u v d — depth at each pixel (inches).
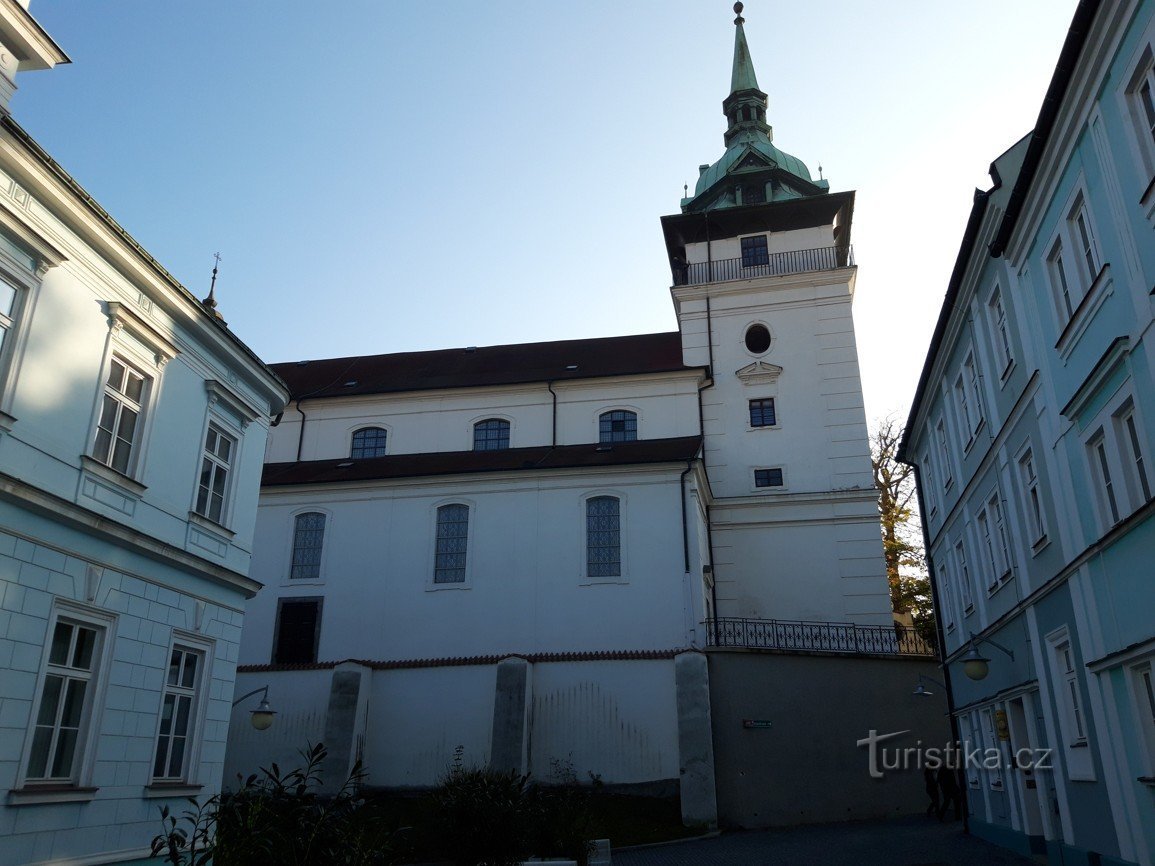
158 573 581.6
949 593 922.7
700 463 1187.9
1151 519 442.3
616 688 991.0
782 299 1433.3
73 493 512.1
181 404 621.3
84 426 523.5
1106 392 491.8
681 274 1592.0
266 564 1196.5
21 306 487.8
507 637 1112.2
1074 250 524.7
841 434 1336.1
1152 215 423.2
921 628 1537.9
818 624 1117.7
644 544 1128.8
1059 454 563.5
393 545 1181.1
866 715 1018.1
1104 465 515.5
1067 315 550.6
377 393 1437.0
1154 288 424.8
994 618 746.8
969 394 780.0
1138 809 474.0
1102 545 499.5
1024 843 671.1
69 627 509.4
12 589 465.1
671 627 1085.8
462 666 1028.5
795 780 962.7
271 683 1045.8
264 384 722.8
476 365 1545.3
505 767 952.9
